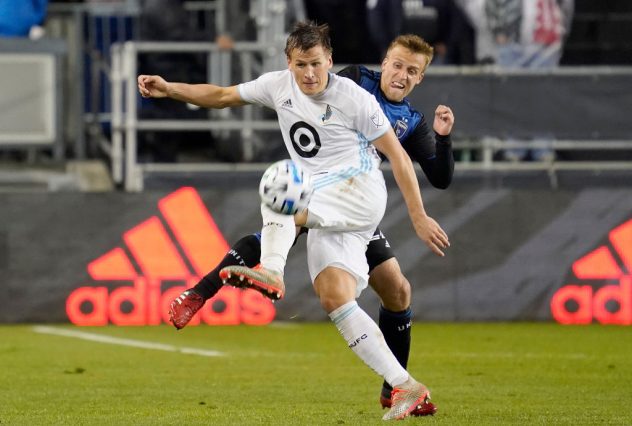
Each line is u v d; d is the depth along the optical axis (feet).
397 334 84.43
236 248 74.43
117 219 170.50
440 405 90.74
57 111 182.80
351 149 76.33
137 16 198.49
